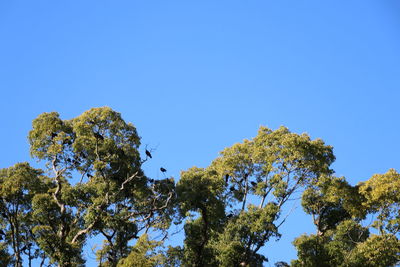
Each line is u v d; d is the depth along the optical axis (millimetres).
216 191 65188
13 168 61250
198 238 65000
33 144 67500
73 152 67000
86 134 65375
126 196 65312
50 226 60844
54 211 61312
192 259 63500
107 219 60375
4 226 63500
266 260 64312
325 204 69250
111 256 60406
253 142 72625
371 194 62906
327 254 62656
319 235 66625
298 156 65688
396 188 61500
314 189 67375
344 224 66625
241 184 70750
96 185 62750
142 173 65875
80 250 60750
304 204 69312
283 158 66375
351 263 61219
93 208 60406
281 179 66188
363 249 60844
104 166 63562
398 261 60375
